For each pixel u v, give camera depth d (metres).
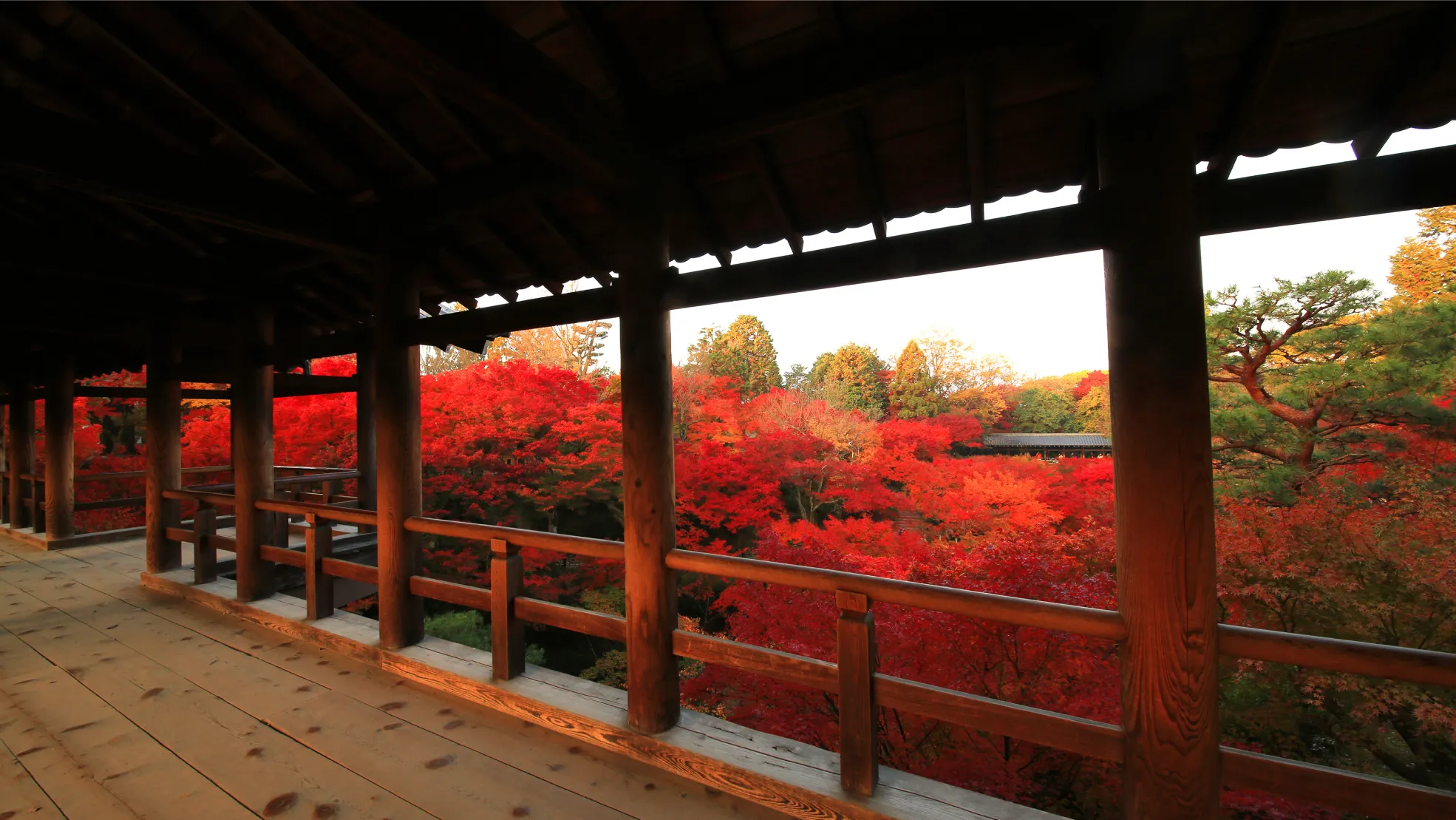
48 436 5.56
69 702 2.43
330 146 2.33
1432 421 5.71
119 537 5.87
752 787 1.81
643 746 2.00
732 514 9.32
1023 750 3.87
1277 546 5.25
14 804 1.79
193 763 2.00
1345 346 6.39
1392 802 1.24
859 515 10.45
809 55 1.73
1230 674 5.03
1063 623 1.48
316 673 2.71
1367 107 1.57
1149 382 1.38
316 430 8.12
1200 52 1.48
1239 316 6.81
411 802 1.80
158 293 4.09
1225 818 3.62
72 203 2.96
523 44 1.49
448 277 3.10
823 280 1.80
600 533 11.36
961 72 1.55
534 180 2.23
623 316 2.05
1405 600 4.94
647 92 1.91
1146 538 1.38
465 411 9.19
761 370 18.81
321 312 3.99
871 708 1.70
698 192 2.23
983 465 9.36
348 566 3.06
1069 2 1.44
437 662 2.60
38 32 1.96
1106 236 1.44
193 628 3.28
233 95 2.17
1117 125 1.44
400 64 1.30
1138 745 1.41
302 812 1.75
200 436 8.28
